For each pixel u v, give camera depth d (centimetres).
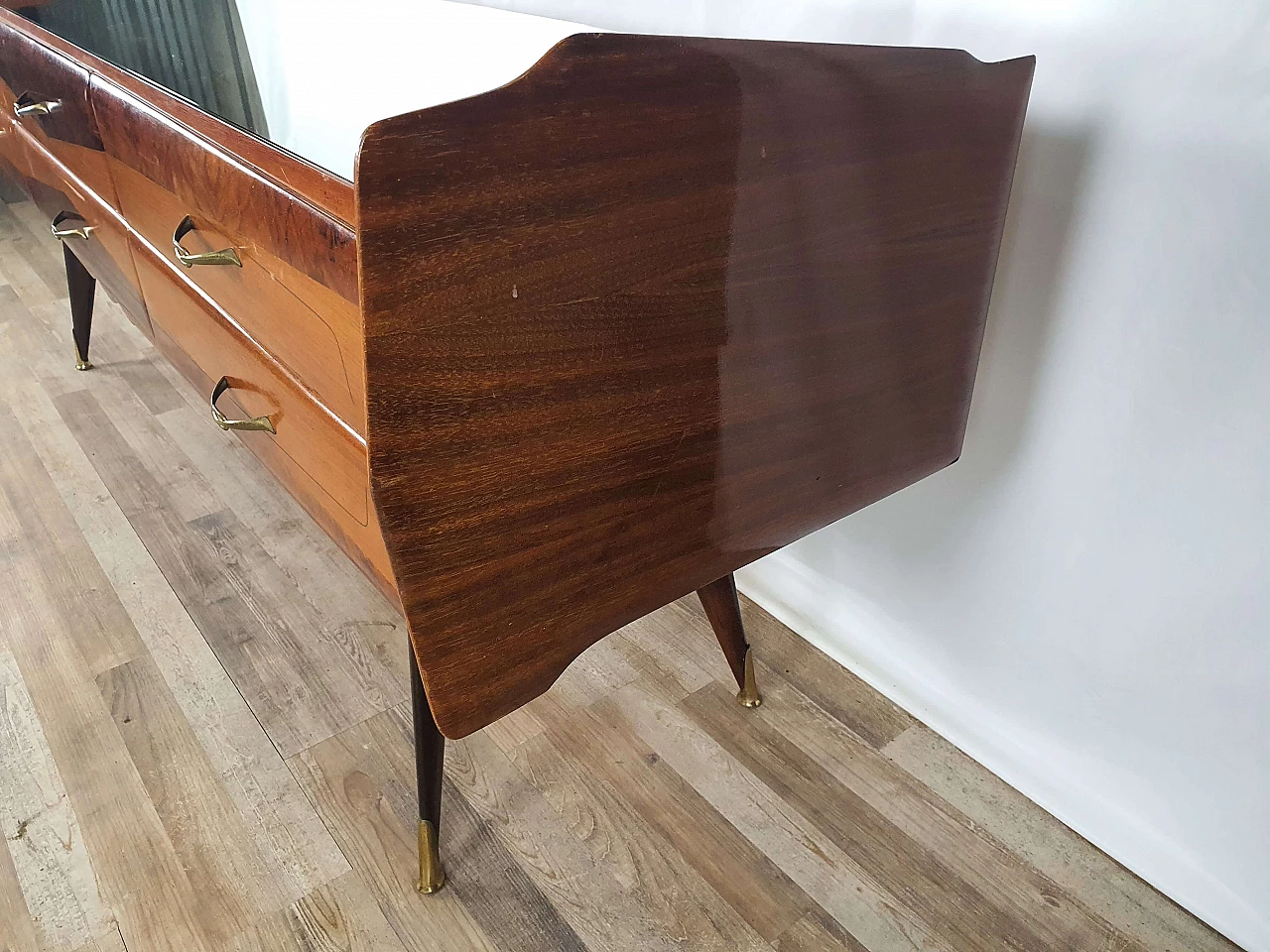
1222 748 82
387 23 111
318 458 79
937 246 71
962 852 93
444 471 51
